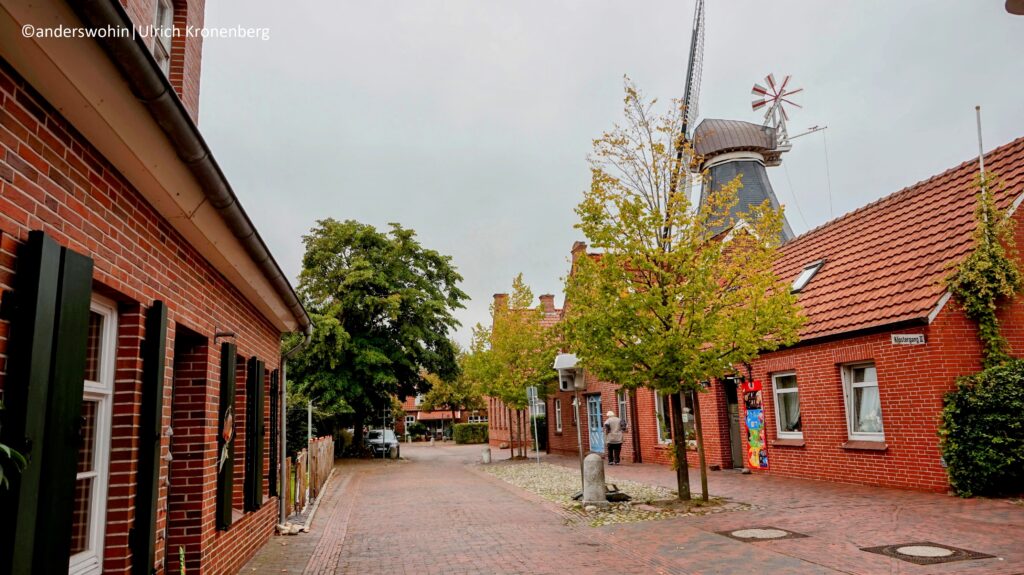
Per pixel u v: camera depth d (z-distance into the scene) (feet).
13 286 10.41
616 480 56.65
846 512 33.78
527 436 123.65
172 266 17.78
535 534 34.04
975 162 45.83
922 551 24.64
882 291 43.98
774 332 39.75
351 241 112.16
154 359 15.88
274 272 24.64
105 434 14.90
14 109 10.46
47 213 11.38
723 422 60.49
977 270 38.01
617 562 26.81
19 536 9.86
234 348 23.98
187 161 14.33
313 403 101.40
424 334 111.34
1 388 10.15
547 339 91.71
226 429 22.65
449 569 26.78
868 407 44.62
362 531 37.06
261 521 31.35
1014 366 36.50
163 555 17.17
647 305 38.60
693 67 150.20
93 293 14.29
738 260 39.88
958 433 36.73
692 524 33.86
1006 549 24.29
